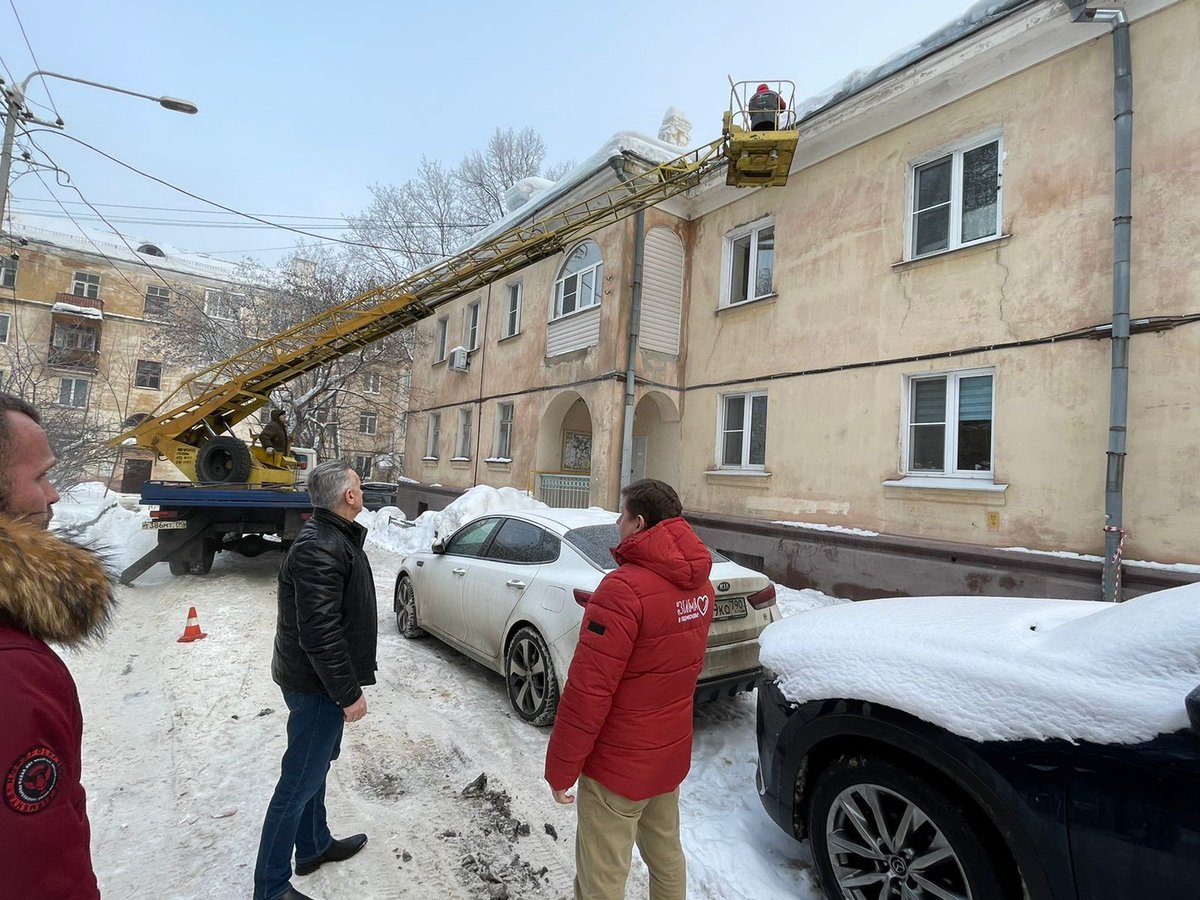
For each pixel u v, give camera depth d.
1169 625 1.74
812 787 2.43
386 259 23.38
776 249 9.23
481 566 4.68
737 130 7.80
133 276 32.97
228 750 3.41
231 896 2.29
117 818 2.80
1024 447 6.34
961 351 6.90
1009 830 1.75
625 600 1.80
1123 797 1.58
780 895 2.41
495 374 14.31
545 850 2.67
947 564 6.74
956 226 7.18
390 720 3.89
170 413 9.38
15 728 0.87
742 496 9.43
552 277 12.39
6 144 10.20
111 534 10.44
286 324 17.42
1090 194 6.04
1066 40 6.25
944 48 6.99
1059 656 1.88
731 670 3.69
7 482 1.09
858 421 7.89
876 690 2.13
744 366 9.62
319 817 2.46
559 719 1.78
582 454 13.62
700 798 3.15
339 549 2.20
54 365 16.94
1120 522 5.57
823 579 7.96
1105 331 5.81
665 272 10.73
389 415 22.14
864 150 8.12
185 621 5.82
